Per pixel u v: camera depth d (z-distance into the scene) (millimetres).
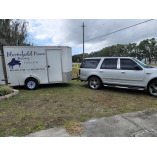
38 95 5383
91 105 4203
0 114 3492
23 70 6195
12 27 14148
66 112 3635
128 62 5508
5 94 5031
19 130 2689
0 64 6250
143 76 5066
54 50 6406
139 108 3924
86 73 6555
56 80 6672
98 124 2900
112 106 4109
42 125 2891
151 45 69500
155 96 5086
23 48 6039
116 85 5797
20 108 3930
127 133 2555
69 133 2561
